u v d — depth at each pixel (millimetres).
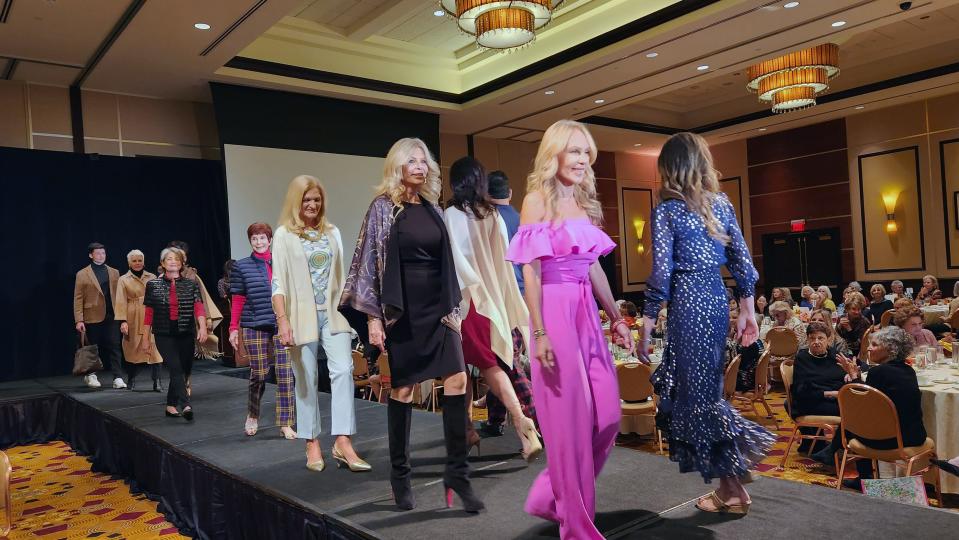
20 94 8859
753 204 15836
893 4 7480
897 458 3867
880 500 2469
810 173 14711
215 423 4828
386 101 10625
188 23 7250
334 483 3113
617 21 9023
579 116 12430
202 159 10109
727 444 2271
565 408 2102
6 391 7219
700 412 2262
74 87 9211
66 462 5934
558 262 2166
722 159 16406
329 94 10062
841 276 14242
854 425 4000
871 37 10664
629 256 16656
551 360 2088
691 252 2266
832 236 14359
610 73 9742
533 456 2910
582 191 2264
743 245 2340
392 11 8992
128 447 5043
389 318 2535
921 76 11016
